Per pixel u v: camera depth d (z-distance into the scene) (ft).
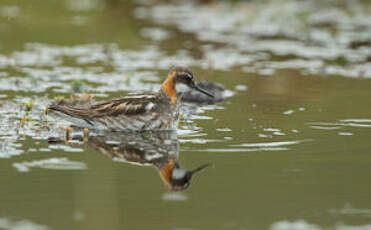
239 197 31.83
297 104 51.70
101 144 40.63
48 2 97.86
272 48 73.87
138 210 30.14
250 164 36.86
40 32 78.23
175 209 30.35
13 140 40.70
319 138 42.11
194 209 30.32
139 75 61.00
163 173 35.40
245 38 78.74
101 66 64.39
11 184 33.06
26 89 54.85
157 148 39.91
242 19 86.53
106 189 32.76
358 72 63.52
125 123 43.78
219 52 71.56
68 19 86.43
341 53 71.36
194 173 35.35
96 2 99.40
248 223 28.71
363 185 33.40
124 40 75.72
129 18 87.76
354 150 39.42
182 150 39.52
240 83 59.00
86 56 68.33
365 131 43.86
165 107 44.75
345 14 89.40
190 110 50.29
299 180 34.19
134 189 32.89
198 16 89.04
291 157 38.11
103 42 74.54
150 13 90.94
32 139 41.19
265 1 97.19
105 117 43.52
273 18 86.99
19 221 28.68
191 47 73.51
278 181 34.01
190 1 99.45
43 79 58.54
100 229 27.89
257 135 42.88
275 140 41.68
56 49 70.79
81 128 44.37
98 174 34.99
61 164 36.37
